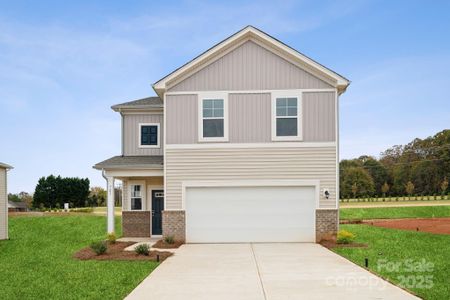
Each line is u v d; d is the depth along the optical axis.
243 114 17.78
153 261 13.08
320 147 17.55
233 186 17.66
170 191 17.77
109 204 18.41
